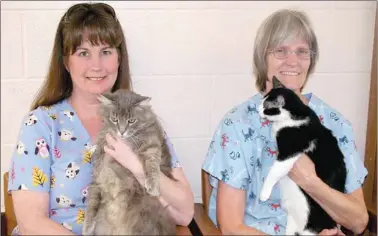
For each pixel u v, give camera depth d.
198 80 2.43
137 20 2.33
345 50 2.53
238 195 1.86
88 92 1.92
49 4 2.27
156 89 2.40
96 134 1.94
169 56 2.38
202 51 2.41
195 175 2.50
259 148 1.93
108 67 1.92
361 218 1.88
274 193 1.92
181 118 2.44
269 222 1.87
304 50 2.00
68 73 1.98
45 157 1.81
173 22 2.36
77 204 1.85
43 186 1.78
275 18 1.99
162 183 1.77
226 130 1.93
